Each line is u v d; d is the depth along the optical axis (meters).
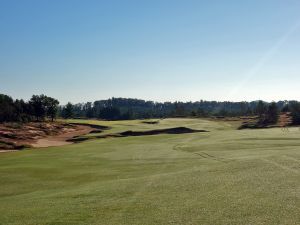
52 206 18.56
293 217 14.19
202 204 16.69
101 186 23.86
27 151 55.62
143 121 138.62
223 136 66.50
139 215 15.58
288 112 172.12
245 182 21.05
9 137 91.94
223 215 14.84
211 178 23.11
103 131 103.19
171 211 15.86
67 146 61.28
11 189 26.83
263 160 29.11
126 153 46.38
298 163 26.73
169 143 58.78
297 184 19.78
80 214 16.36
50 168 35.84
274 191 18.41
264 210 15.22
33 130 106.62
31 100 148.75
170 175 25.95
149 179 24.81
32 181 29.47
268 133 68.50
